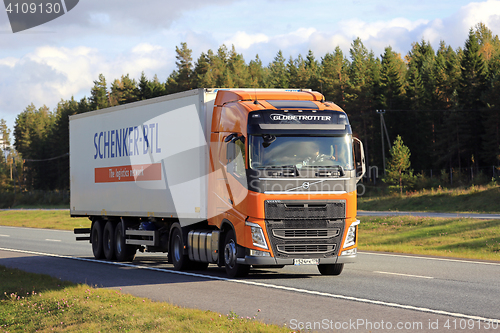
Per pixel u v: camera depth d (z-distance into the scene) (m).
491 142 139.75
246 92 24.33
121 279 24.53
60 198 198.88
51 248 43.62
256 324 13.92
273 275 24.58
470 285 20.86
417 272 24.97
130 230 32.16
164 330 13.73
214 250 24.88
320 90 188.38
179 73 187.62
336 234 22.53
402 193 112.56
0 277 25.64
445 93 169.62
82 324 15.34
